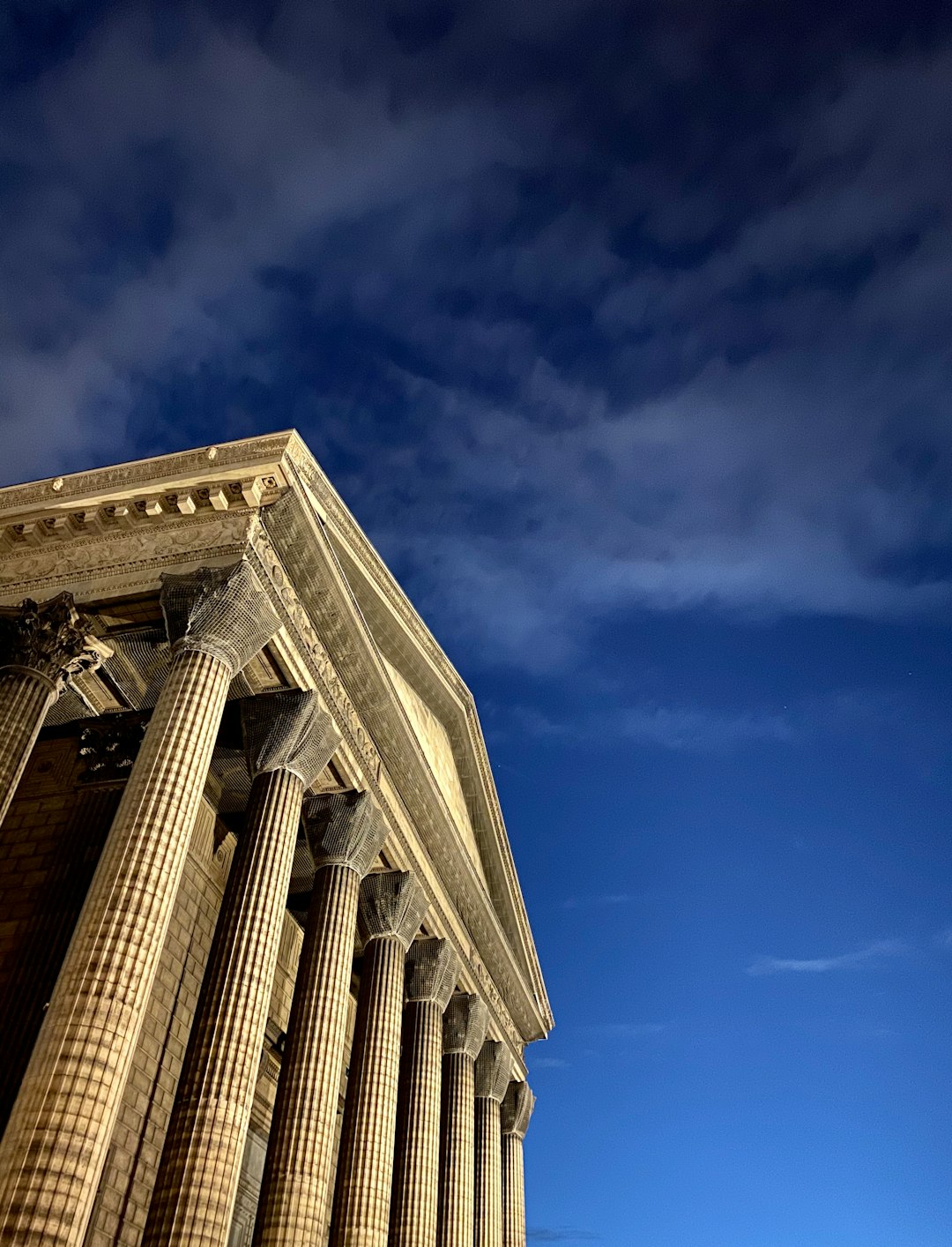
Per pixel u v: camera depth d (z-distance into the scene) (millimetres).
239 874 21297
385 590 31812
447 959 33000
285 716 23375
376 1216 24312
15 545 22750
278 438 22000
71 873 22672
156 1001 22703
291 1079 22453
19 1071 19672
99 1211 19547
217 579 20547
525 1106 43844
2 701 20062
